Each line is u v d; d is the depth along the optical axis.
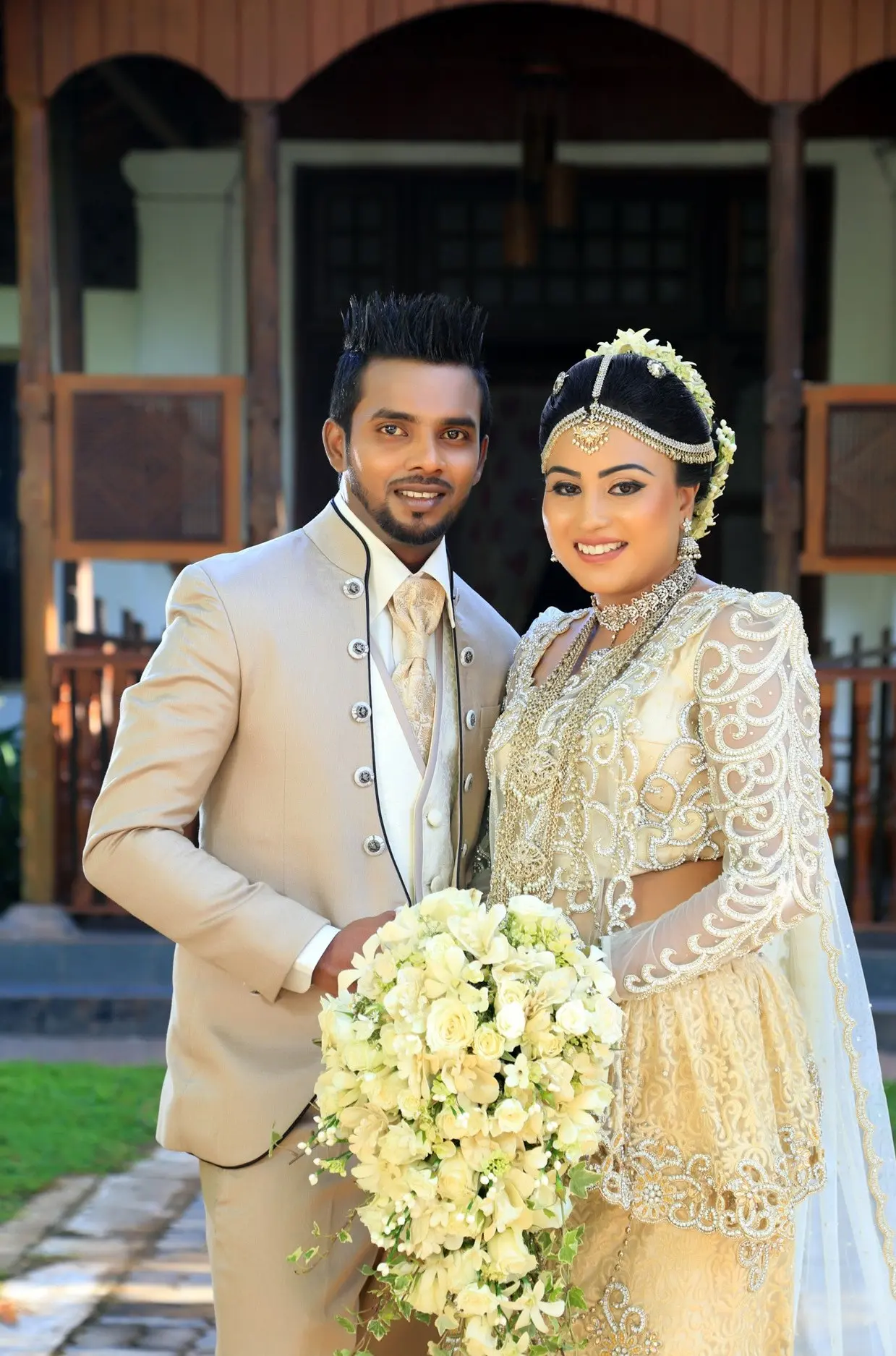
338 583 2.47
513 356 8.57
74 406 6.07
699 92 7.97
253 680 2.37
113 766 2.35
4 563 8.52
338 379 2.48
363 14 5.85
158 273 8.23
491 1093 1.94
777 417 5.86
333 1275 2.36
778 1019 2.28
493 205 8.27
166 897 2.25
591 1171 2.12
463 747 2.52
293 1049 2.38
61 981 5.94
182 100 7.82
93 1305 3.57
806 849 2.16
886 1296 2.36
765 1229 2.18
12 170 7.63
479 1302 1.93
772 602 2.23
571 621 2.54
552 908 2.08
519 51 7.71
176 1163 4.52
